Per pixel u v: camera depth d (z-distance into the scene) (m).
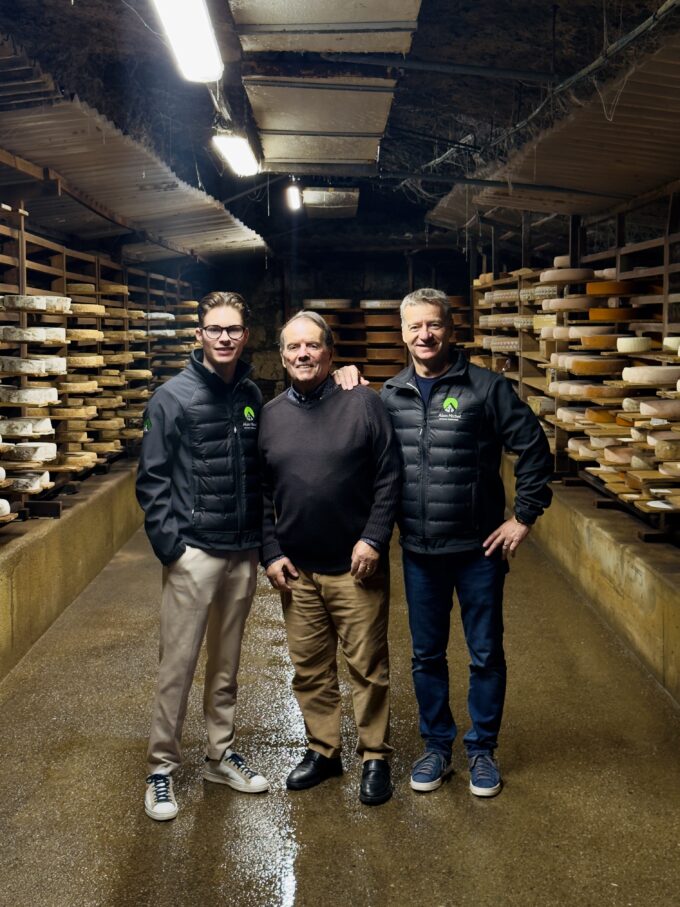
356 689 2.97
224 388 2.93
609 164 4.80
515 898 2.43
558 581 5.66
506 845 2.68
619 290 5.55
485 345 8.62
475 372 2.95
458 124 7.96
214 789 3.05
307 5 3.29
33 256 6.82
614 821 2.81
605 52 3.88
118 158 5.14
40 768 3.21
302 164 5.88
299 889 2.49
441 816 2.86
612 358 5.48
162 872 2.57
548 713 3.64
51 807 2.94
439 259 13.47
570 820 2.82
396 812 2.88
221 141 5.36
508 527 2.92
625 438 4.59
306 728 3.22
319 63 4.11
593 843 2.69
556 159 4.80
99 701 3.80
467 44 5.85
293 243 12.99
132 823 2.84
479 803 2.93
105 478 6.75
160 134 8.65
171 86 7.51
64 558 5.11
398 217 13.16
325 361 2.88
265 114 4.70
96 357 5.82
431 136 7.86
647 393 4.98
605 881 2.50
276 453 2.90
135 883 2.52
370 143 5.29
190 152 10.47
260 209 13.19
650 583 4.02
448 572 3.00
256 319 14.08
